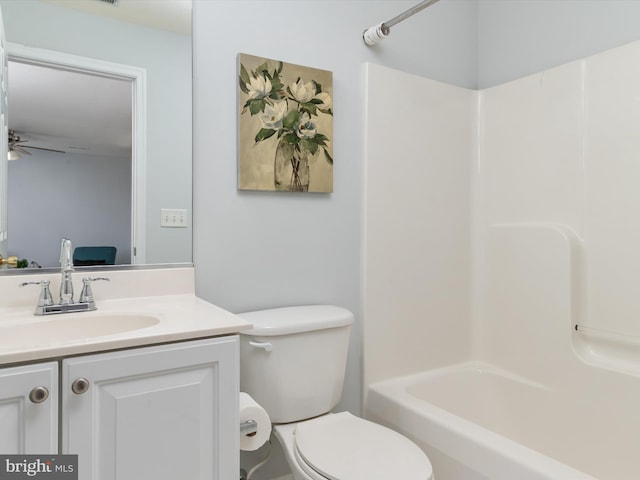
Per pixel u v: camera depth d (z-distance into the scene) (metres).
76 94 1.37
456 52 2.22
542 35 2.01
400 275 1.94
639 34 1.67
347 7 1.85
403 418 1.59
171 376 0.97
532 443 1.84
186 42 1.49
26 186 1.31
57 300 1.31
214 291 1.55
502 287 2.06
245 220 1.61
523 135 1.99
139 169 1.44
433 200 2.04
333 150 1.79
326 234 1.79
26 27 1.30
